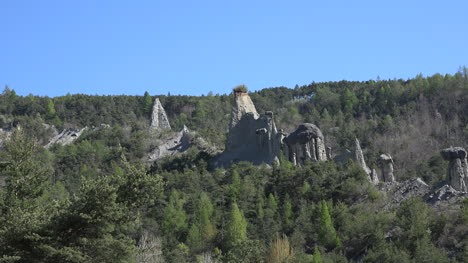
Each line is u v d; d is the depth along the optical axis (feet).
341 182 274.16
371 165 393.50
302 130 328.70
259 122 343.67
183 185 296.51
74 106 587.68
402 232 220.02
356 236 229.25
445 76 583.58
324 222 235.61
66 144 458.09
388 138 469.16
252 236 242.17
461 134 490.49
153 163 384.68
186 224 257.34
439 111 543.39
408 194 254.88
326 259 212.23
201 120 580.30
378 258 204.33
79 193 123.54
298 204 267.80
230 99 647.97
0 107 581.12
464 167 253.44
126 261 122.21
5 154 136.15
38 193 133.39
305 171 282.97
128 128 469.57
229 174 306.35
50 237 117.80
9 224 118.62
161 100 634.43
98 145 412.77
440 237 213.66
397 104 573.74
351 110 588.09
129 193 123.65
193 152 365.20
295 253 217.97
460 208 221.87
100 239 120.47
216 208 270.67
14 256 111.14
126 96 636.07
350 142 465.47
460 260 198.29
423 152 453.17
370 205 252.83
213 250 240.94
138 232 241.14
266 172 305.73
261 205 265.13
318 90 635.25
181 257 226.17
